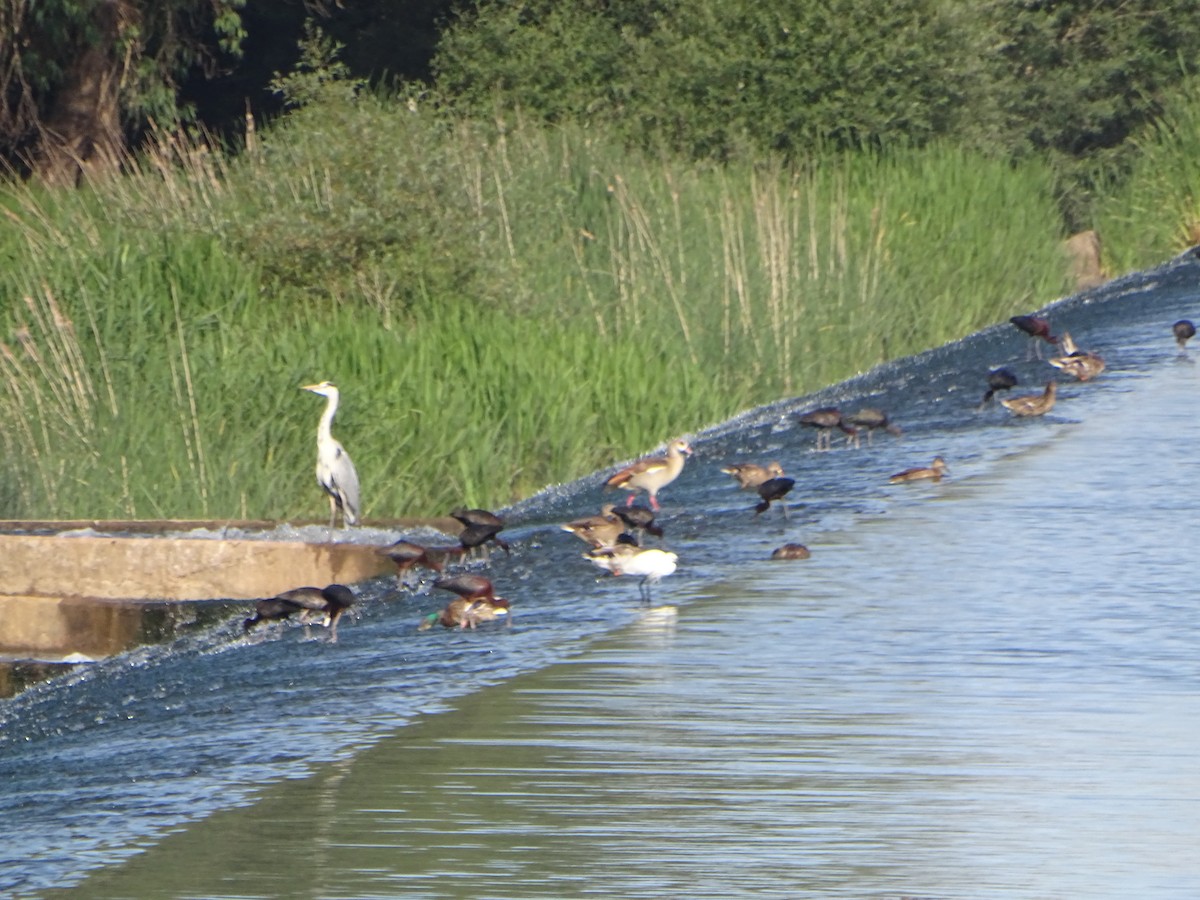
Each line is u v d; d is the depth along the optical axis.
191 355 19.36
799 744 8.24
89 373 18.97
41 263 21.58
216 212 23.47
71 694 11.00
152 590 13.50
